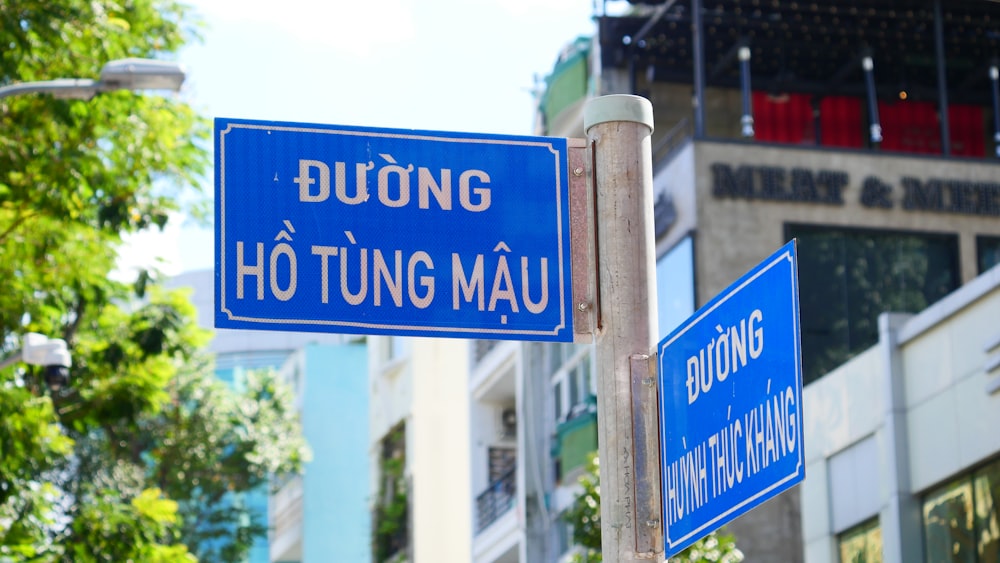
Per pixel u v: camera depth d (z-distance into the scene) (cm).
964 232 3338
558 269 580
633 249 573
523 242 580
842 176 3312
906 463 2497
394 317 567
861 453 2634
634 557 543
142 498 2286
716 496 502
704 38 3691
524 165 587
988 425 2294
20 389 2012
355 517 7344
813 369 3203
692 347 526
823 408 2766
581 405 3628
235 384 8125
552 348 3884
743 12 3572
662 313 3322
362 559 7294
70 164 1930
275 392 6159
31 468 2073
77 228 2066
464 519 4797
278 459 5834
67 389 2367
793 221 3262
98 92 1647
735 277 3200
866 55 3656
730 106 3847
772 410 469
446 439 5012
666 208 3331
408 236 574
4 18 1842
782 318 467
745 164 3272
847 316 3241
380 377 6025
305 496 7300
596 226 582
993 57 3803
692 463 520
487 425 4712
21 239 2062
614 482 552
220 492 5744
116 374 2352
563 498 3719
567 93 3984
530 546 3888
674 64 3809
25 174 1950
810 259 3259
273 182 571
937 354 2436
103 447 4216
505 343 4300
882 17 3609
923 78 3912
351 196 574
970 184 3372
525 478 3947
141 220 2059
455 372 4944
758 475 475
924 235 3319
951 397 2391
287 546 7431
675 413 536
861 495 2623
